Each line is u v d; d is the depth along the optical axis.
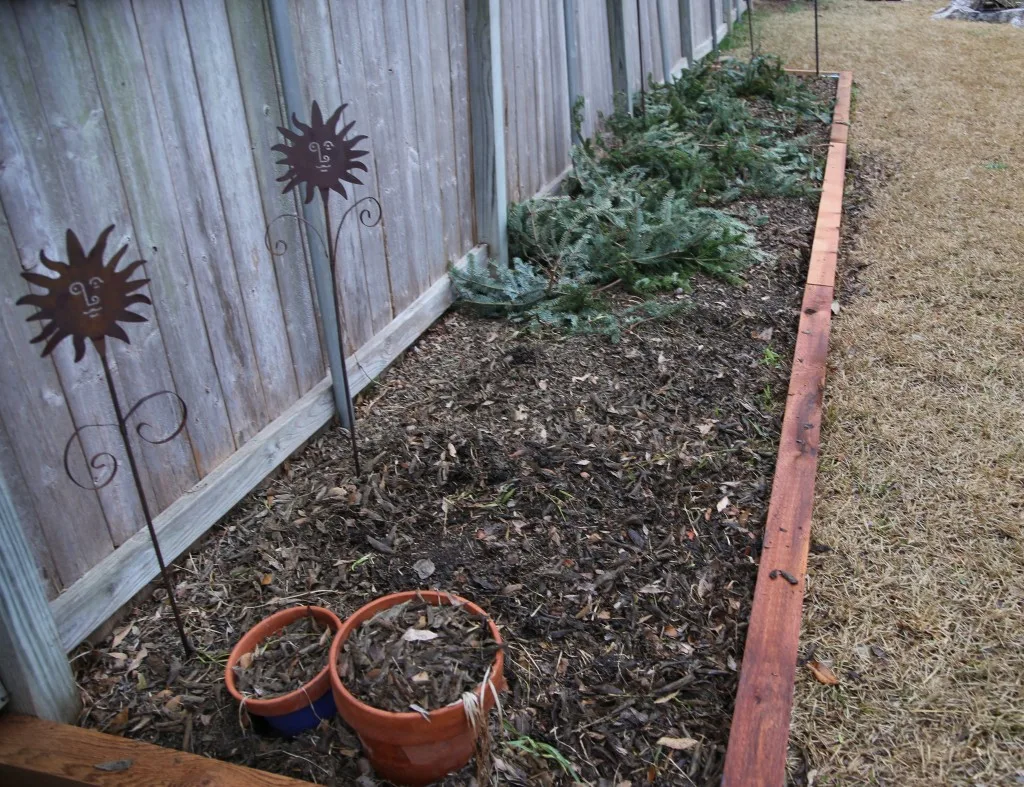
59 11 2.00
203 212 2.53
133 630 2.39
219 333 2.66
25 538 1.92
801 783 2.01
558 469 3.01
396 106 3.48
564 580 2.55
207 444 2.67
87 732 1.99
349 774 1.99
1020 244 4.84
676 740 2.08
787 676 2.18
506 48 4.43
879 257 4.80
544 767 2.01
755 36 10.59
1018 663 2.28
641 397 3.48
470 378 3.60
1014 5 11.60
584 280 4.36
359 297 3.39
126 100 2.22
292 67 2.73
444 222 4.05
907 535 2.74
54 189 2.04
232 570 2.60
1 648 1.93
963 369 3.64
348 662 1.98
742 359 3.80
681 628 2.41
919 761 2.04
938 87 8.19
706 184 5.56
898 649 2.34
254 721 2.06
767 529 2.69
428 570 2.57
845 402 3.44
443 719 1.84
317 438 3.21
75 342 1.80
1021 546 2.67
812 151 6.45
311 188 2.57
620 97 6.19
